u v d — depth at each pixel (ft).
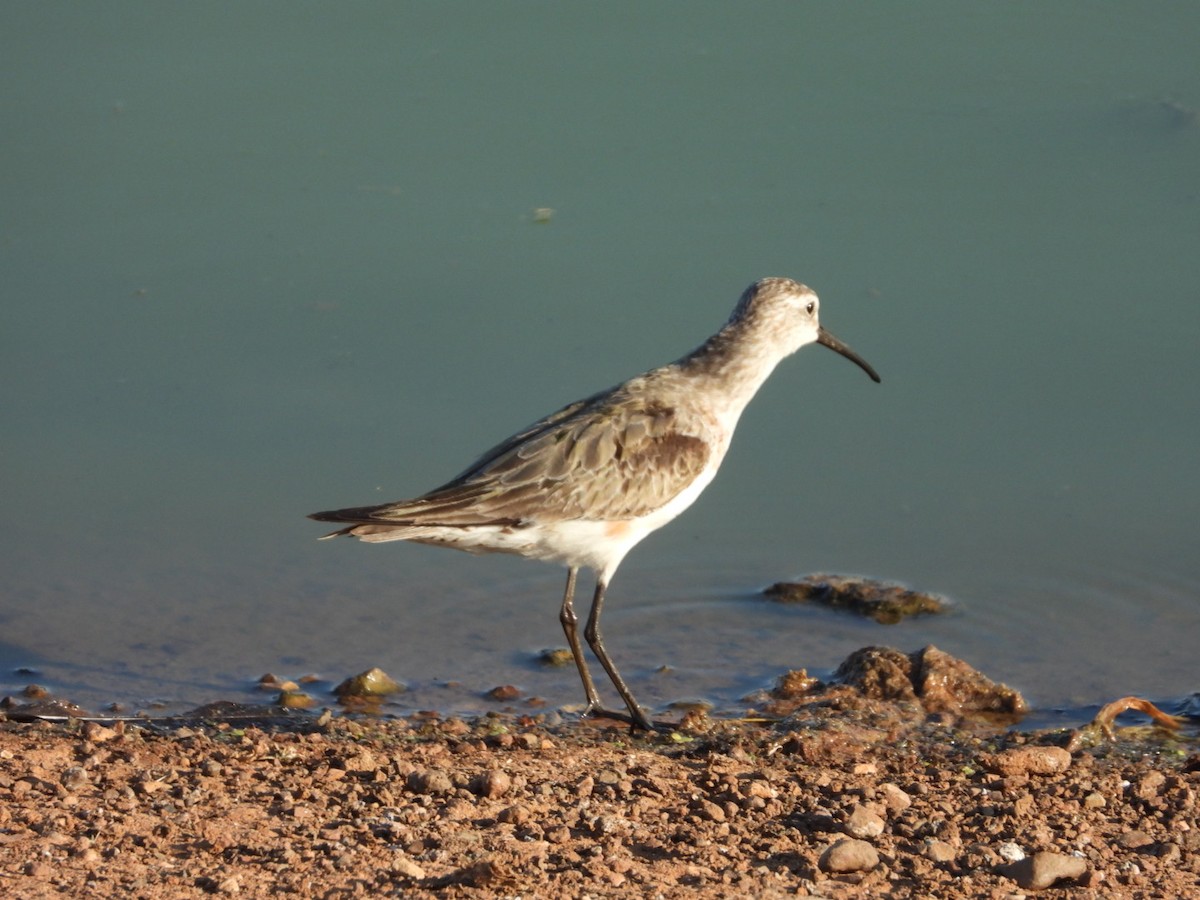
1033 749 40.60
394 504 44.32
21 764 38.22
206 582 54.54
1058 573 54.39
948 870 33.01
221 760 39.29
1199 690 47.42
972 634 51.37
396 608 53.67
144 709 46.11
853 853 32.58
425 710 46.96
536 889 30.94
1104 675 48.57
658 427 46.80
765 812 36.09
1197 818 36.42
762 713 46.68
